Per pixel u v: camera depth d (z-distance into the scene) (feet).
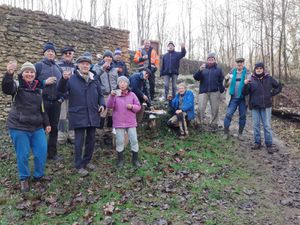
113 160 20.97
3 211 15.76
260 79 25.53
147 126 26.78
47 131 18.24
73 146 22.95
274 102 41.91
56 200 16.61
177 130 27.20
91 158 20.15
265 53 64.03
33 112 17.22
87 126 18.84
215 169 21.26
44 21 33.81
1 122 29.45
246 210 16.52
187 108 26.48
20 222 14.98
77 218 15.21
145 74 24.94
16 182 18.22
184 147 24.54
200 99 29.48
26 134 17.10
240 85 26.48
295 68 61.67
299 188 19.76
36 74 19.77
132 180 18.51
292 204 17.54
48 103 19.70
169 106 28.07
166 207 16.10
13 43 31.35
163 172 19.89
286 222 15.67
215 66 29.01
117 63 26.68
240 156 24.26
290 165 23.41
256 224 15.24
